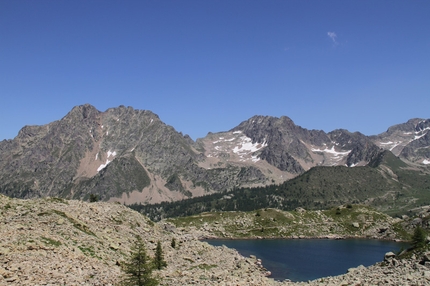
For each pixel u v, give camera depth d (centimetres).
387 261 8444
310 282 7619
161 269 7719
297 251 16025
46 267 5181
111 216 9875
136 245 7812
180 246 10650
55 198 9506
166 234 11294
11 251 5438
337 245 18000
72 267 5550
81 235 7269
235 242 19762
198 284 6144
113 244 7581
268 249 16762
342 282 6266
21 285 4422
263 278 8012
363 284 5978
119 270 6144
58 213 7988
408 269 7162
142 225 10631
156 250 8456
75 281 4981
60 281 4816
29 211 7719
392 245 17762
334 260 13600
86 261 6075
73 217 8069
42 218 7388
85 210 9375
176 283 6253
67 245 6425
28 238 6075
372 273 7481
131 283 5259
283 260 13600
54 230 7000
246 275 8206
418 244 8750
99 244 7244
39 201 8800
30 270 4909
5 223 6744
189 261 9194
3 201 8000
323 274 11000
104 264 6291
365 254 15050
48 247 5959
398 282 5422
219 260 10125
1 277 4478
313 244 18538
